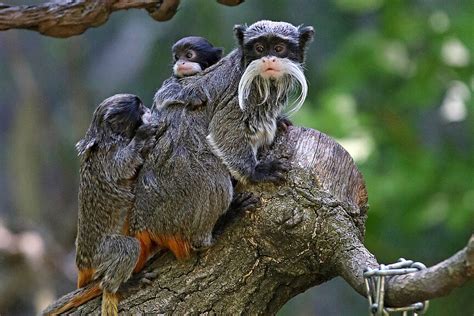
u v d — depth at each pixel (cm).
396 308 904
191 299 1005
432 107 2234
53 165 2944
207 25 2403
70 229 2800
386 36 2153
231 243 1008
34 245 2000
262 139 1042
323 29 2481
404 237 2142
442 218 1959
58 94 3130
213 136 1034
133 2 1148
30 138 2831
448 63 2084
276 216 993
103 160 1052
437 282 855
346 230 990
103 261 1020
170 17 1169
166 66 2622
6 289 1975
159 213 1017
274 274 1007
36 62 3142
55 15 1129
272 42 1054
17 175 2797
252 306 1010
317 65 2456
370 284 920
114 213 1039
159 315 1001
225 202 1012
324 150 1031
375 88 2192
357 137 1920
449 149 2103
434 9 2191
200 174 1016
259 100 1042
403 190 1955
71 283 2169
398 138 2056
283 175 1007
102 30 3025
